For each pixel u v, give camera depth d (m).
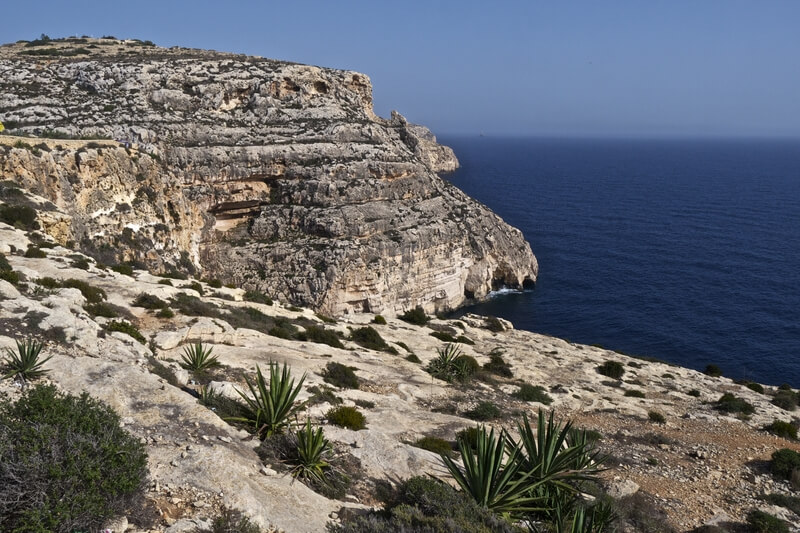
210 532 8.91
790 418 32.66
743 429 28.34
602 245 122.38
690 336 73.06
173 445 11.43
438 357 36.31
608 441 23.67
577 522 11.47
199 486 10.19
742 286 93.50
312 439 12.81
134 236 57.06
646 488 18.80
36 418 8.32
